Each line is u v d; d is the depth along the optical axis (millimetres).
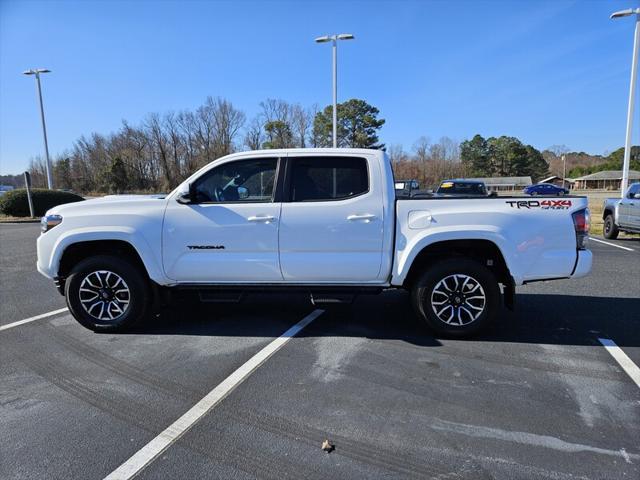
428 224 4270
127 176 66375
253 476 2414
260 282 4543
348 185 4395
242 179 4535
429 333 4625
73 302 4652
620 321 5008
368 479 2383
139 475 2428
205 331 4734
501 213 4238
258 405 3170
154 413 3072
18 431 2857
